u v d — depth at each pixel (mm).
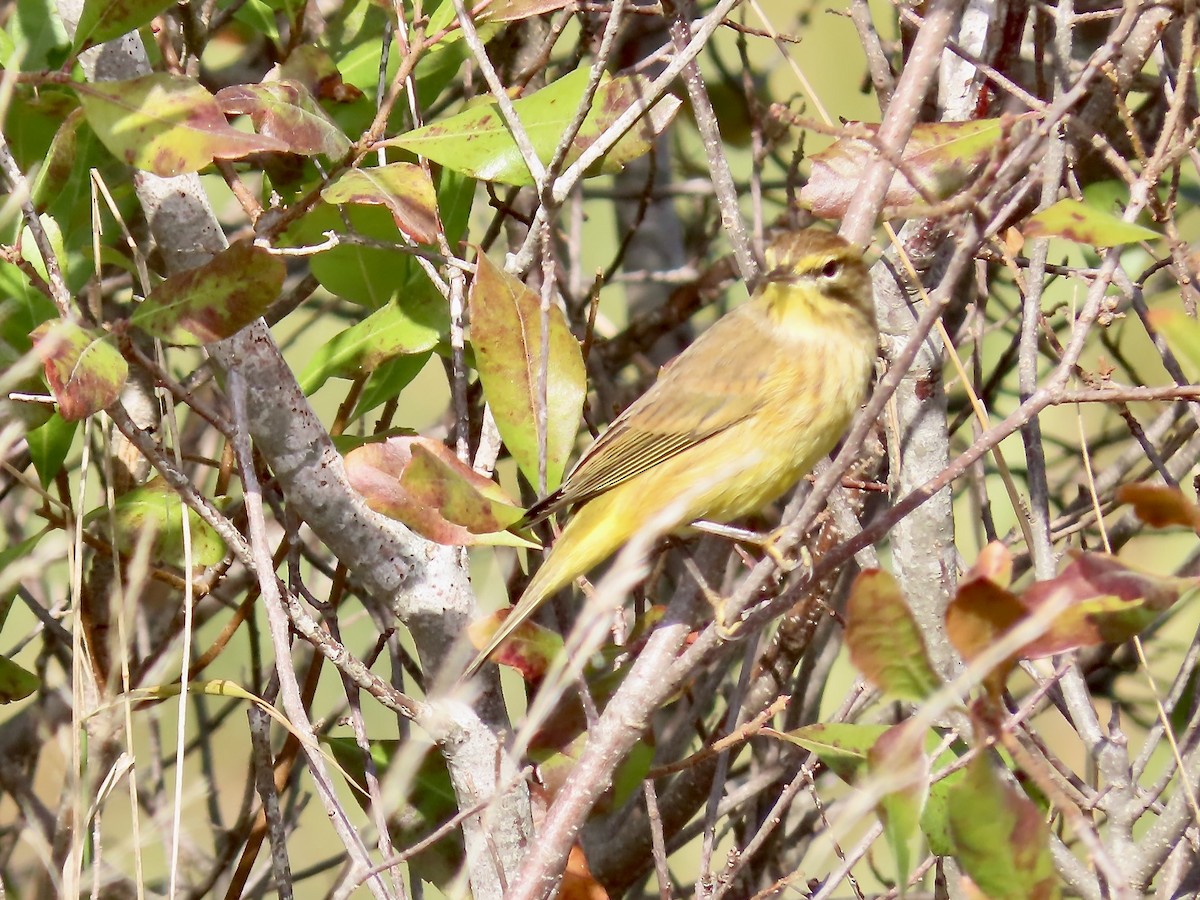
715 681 10789
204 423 12094
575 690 8383
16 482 11258
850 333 8906
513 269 8031
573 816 6938
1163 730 8008
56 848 9438
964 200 5402
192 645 11102
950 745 7742
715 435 8805
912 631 5547
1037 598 5703
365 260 9531
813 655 10812
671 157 15305
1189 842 7695
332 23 10422
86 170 9047
